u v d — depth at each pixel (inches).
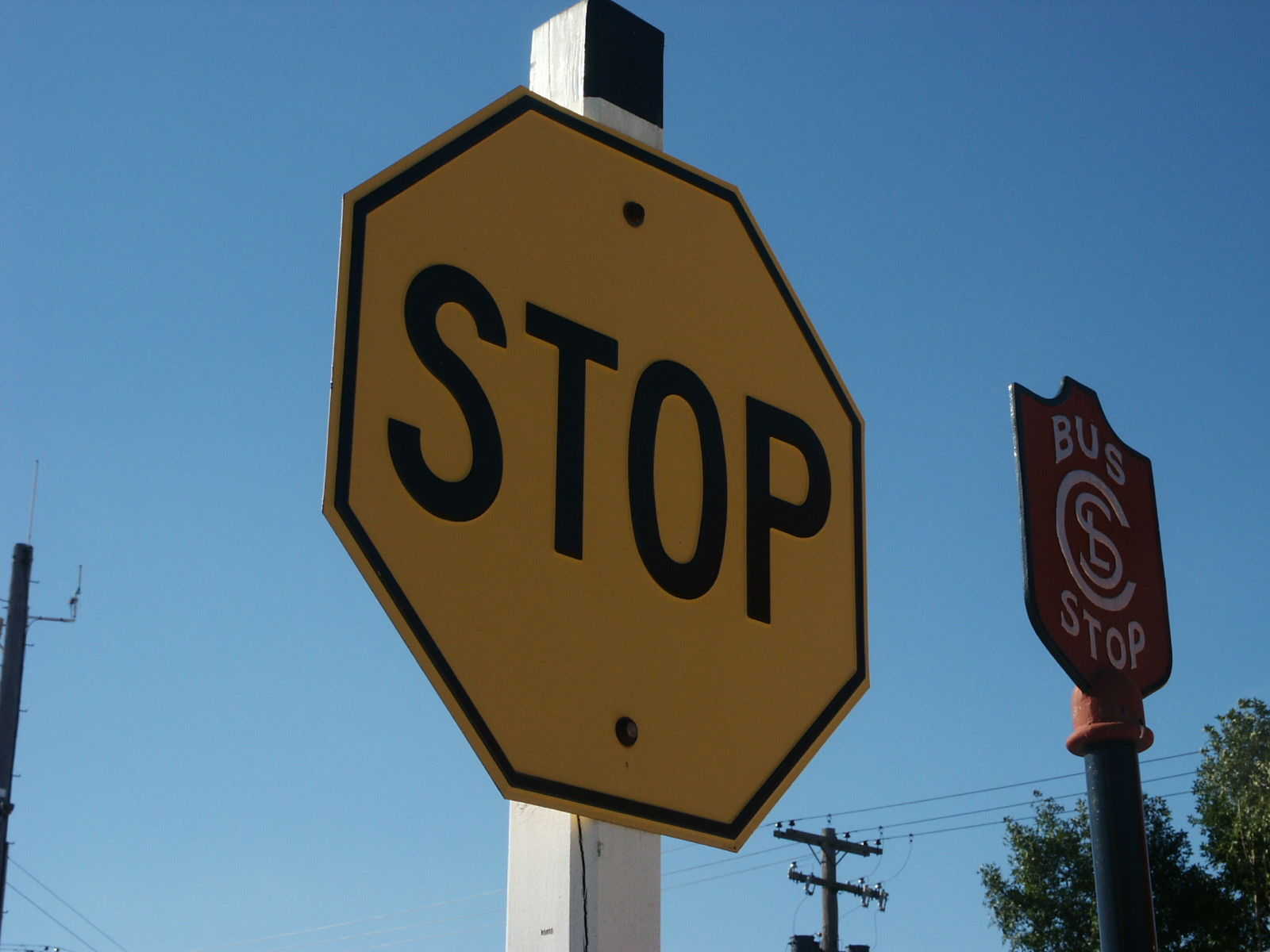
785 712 128.3
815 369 145.0
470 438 115.0
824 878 1046.4
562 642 114.9
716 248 141.3
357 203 115.7
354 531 106.0
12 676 654.5
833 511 140.4
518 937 118.2
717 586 127.6
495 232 123.7
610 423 125.6
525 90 131.5
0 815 627.8
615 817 113.3
